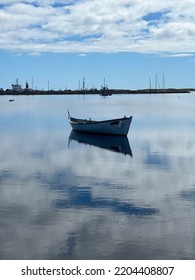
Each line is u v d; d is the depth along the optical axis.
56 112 100.94
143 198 19.53
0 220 16.23
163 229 15.18
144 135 48.94
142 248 13.45
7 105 140.50
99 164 29.05
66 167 27.78
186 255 12.95
